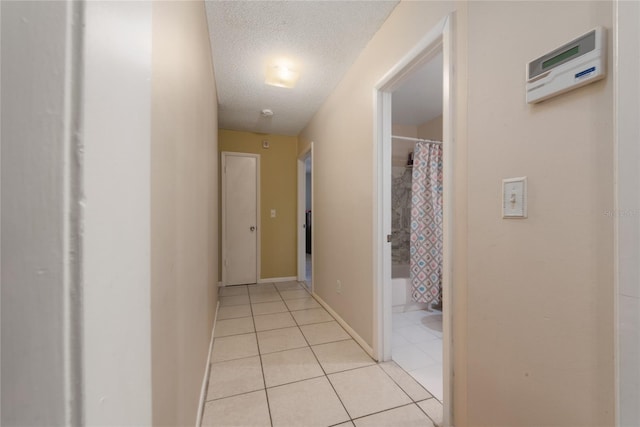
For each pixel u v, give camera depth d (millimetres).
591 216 708
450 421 1178
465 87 1100
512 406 912
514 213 899
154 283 609
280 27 1762
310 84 2516
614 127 602
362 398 1453
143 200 365
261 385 1565
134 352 335
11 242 232
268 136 4047
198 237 1348
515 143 898
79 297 242
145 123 374
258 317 2617
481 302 1031
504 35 933
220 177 3809
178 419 874
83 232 244
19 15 234
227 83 2510
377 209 1809
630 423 568
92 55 252
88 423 249
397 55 1581
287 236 4141
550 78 777
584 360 725
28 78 233
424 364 1789
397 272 3490
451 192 1161
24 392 234
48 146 235
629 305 569
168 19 748
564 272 769
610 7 663
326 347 2018
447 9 1200
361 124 2035
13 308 232
